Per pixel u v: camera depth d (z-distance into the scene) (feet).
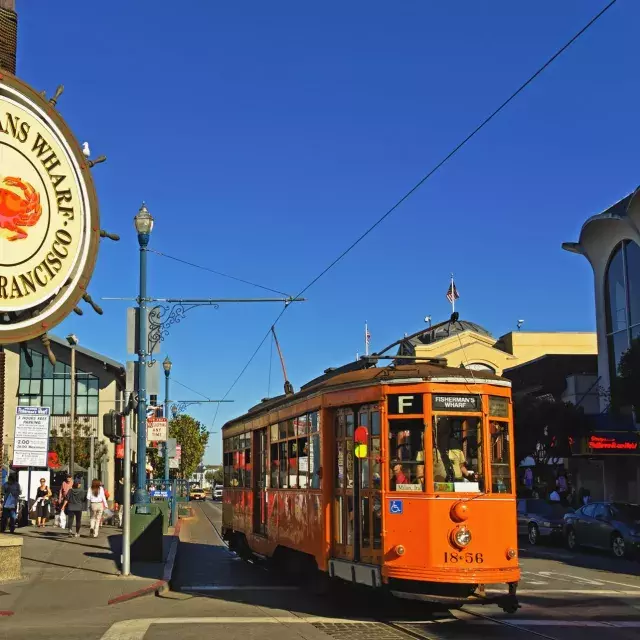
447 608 39.86
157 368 62.49
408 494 34.50
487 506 34.47
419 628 34.22
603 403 107.65
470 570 33.50
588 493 102.01
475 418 35.35
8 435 159.94
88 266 47.55
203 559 67.46
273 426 51.65
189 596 44.04
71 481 89.97
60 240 46.44
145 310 59.67
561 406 100.01
